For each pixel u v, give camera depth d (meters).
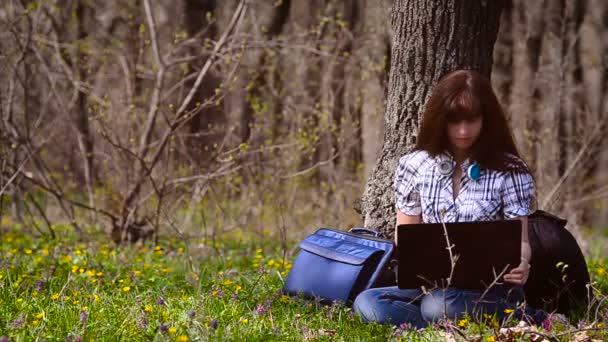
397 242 4.93
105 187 9.73
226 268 7.45
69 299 5.52
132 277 6.78
